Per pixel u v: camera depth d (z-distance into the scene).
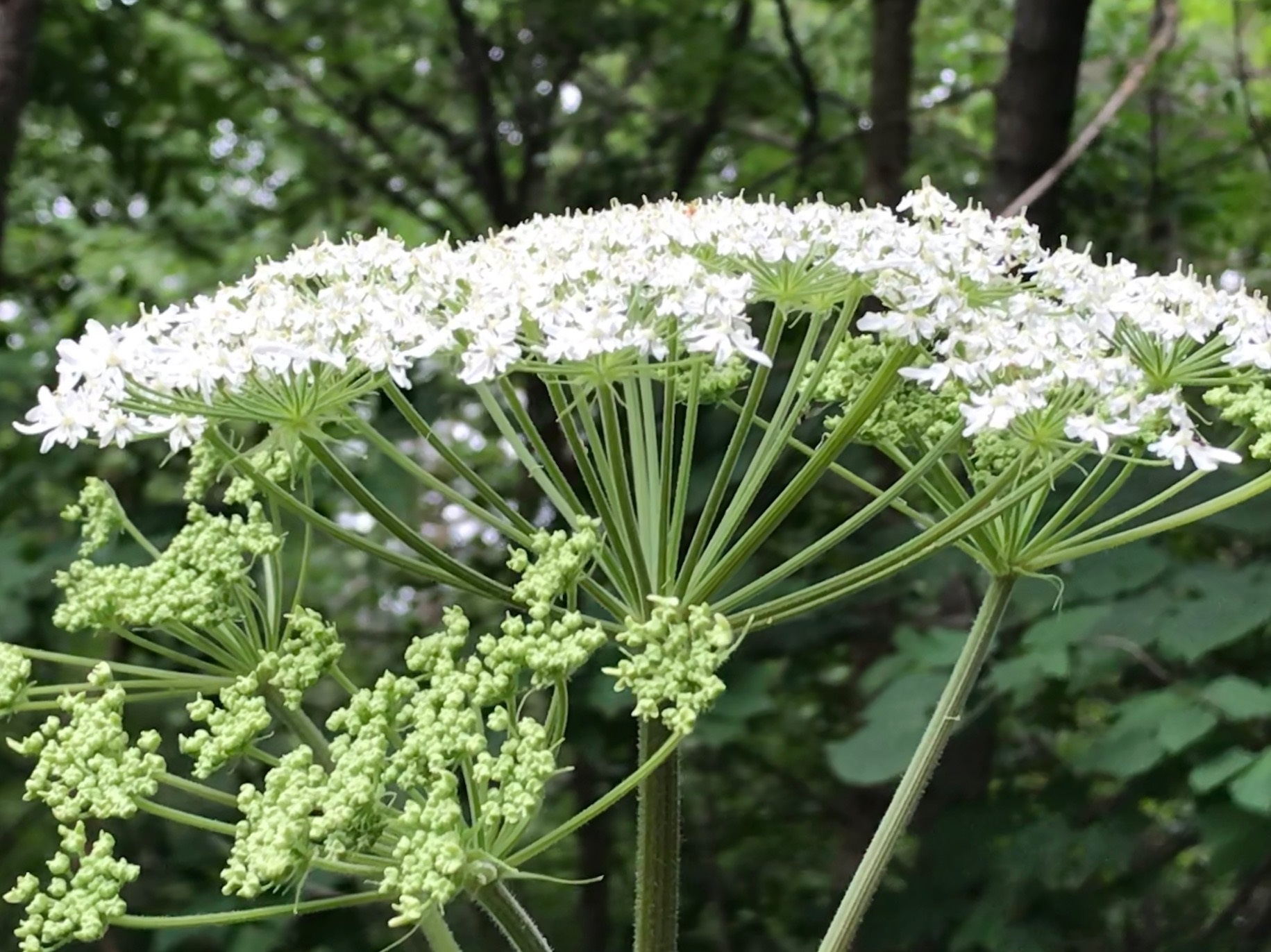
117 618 0.40
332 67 1.13
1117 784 0.62
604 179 1.09
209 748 0.36
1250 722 0.53
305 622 0.40
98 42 0.94
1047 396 0.39
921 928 0.56
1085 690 0.62
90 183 1.12
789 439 0.42
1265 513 0.51
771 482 0.67
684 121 1.09
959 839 0.57
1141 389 0.39
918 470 0.41
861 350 0.46
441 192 1.28
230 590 0.41
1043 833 0.55
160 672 0.40
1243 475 0.53
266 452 0.44
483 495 0.40
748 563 0.67
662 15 1.04
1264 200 1.09
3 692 0.38
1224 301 0.41
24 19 0.73
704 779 0.89
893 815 0.41
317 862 0.34
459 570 0.40
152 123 1.06
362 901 0.34
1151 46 0.67
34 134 1.10
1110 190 1.01
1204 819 0.50
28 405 0.69
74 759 0.36
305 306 0.39
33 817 0.76
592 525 0.38
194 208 1.30
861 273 0.40
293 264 0.41
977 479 0.43
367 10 1.04
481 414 0.88
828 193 1.09
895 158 0.91
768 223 0.40
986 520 0.40
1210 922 0.72
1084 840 0.55
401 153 1.22
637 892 0.41
